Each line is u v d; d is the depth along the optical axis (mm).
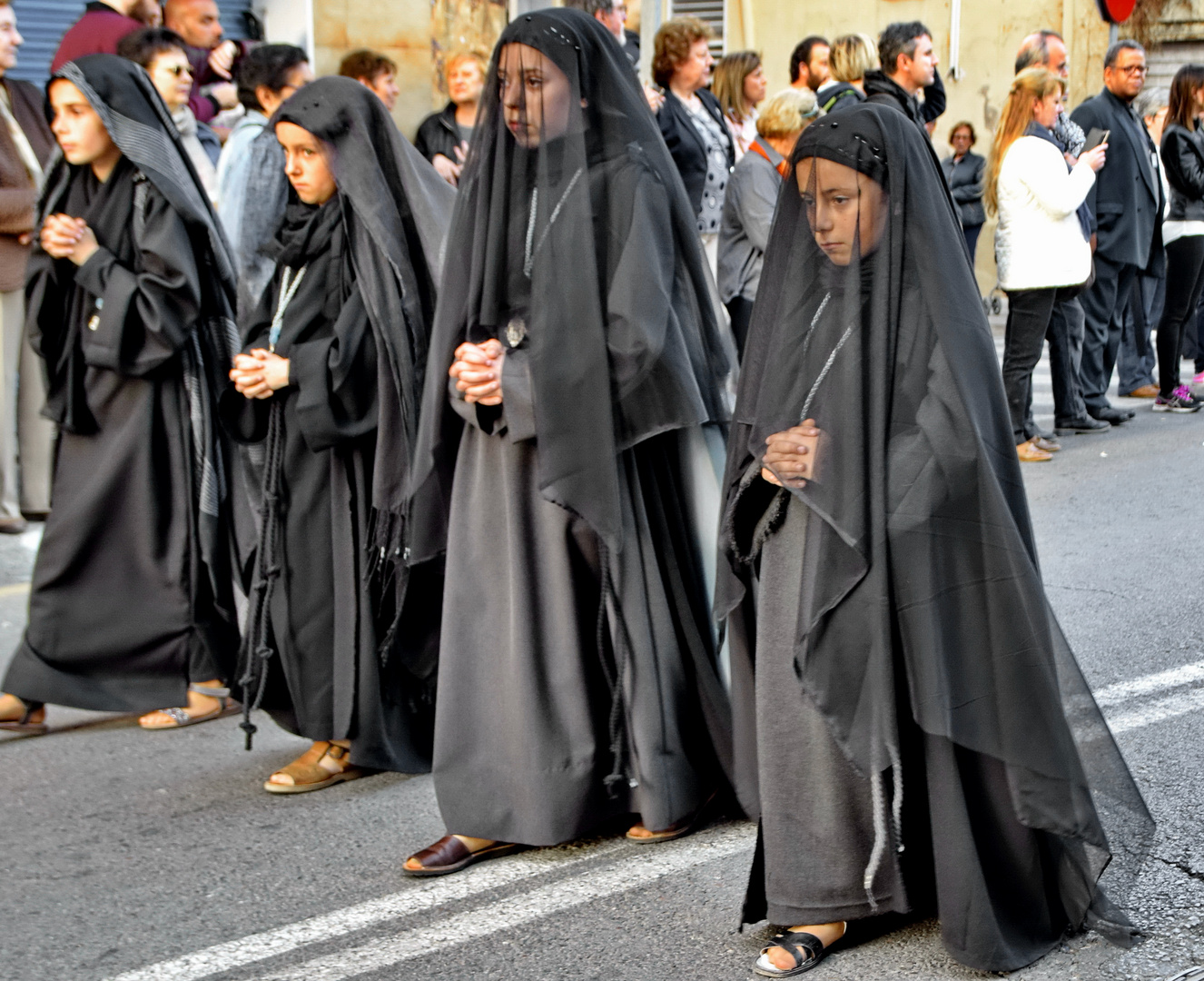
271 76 5480
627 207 3090
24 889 3234
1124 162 7961
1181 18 14750
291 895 3170
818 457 2547
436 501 3467
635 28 10664
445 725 3244
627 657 3188
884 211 2527
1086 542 5789
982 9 14297
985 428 2549
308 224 3697
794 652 2588
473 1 7996
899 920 2871
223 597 4184
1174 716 3920
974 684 2537
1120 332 8391
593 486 3027
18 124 6016
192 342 4074
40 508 6344
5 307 5988
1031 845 2631
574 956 2836
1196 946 2711
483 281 3121
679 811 3279
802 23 14555
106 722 4363
